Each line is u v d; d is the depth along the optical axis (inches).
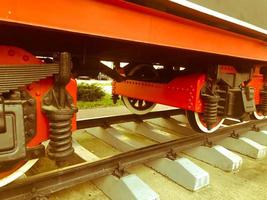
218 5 65.9
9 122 44.3
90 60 94.7
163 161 87.4
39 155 54.0
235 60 122.0
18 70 45.9
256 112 145.2
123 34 50.3
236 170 96.5
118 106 215.2
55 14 39.8
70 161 81.4
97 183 75.9
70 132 55.2
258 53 100.9
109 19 47.6
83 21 43.6
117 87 142.8
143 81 124.6
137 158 80.0
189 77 104.3
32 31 62.8
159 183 82.1
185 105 103.7
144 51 96.0
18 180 57.7
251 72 123.8
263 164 105.7
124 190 66.2
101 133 120.3
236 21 73.3
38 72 49.3
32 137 52.2
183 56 109.6
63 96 55.1
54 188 61.1
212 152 99.4
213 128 116.4
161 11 55.9
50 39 75.7
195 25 67.5
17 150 45.4
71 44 84.8
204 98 100.3
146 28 54.8
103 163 70.7
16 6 35.4
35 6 37.3
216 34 75.7
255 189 83.5
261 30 86.9
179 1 53.6
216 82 106.7
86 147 110.7
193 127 114.3
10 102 44.5
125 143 105.4
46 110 52.3
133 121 138.6
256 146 112.0
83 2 43.3
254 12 83.1
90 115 169.9
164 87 113.9
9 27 57.6
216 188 82.0
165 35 59.5
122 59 119.3
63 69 53.1
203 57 111.2
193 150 106.7
